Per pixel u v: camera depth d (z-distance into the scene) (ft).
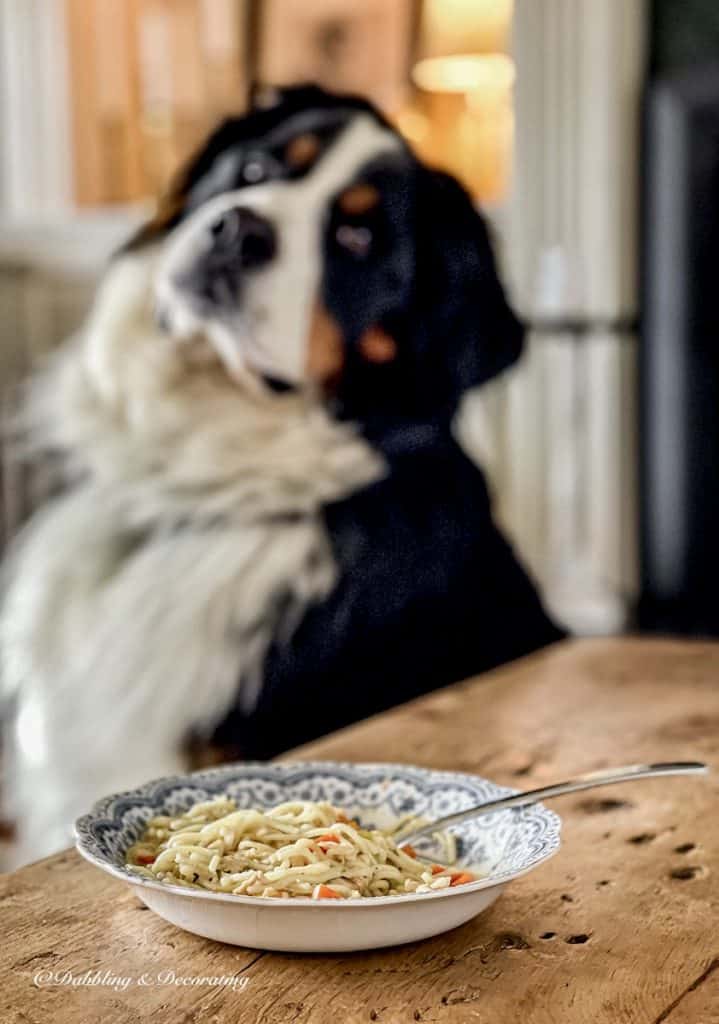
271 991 1.95
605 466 8.37
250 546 6.58
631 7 8.02
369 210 6.51
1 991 1.95
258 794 2.61
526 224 8.29
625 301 8.34
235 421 6.80
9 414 8.65
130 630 6.62
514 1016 1.86
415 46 8.50
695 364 8.35
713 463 8.41
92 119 9.73
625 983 1.98
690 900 2.34
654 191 8.26
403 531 6.47
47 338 9.70
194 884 2.10
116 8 9.46
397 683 6.35
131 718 6.46
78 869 2.53
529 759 3.35
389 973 2.01
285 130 6.72
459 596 6.52
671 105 8.10
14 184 10.03
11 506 8.44
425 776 2.63
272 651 6.36
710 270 8.22
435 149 8.53
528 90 8.14
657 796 3.00
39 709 6.78
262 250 6.44
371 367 6.63
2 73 9.95
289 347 6.54
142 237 7.21
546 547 8.54
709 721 3.73
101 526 7.07
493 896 2.15
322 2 8.68
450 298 6.64
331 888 2.02
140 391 6.95
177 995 1.94
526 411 8.41
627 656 4.75
